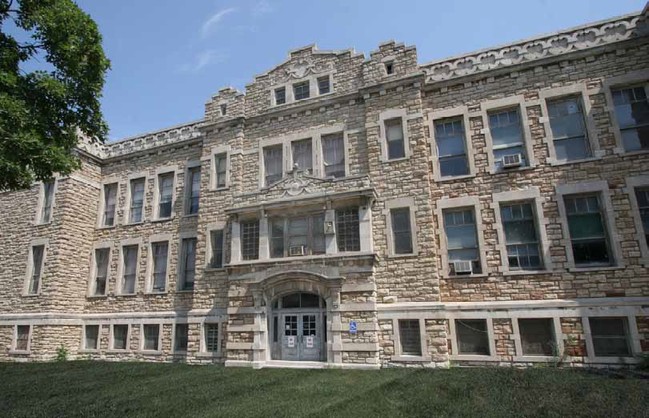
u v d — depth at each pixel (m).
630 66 14.97
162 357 19.55
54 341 20.55
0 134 10.39
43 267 21.86
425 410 8.49
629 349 13.06
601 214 14.40
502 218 15.59
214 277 18.84
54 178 23.02
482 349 14.64
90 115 13.23
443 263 15.74
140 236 22.27
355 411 8.52
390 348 14.88
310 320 16.31
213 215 19.75
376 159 17.25
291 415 8.44
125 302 21.52
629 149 14.54
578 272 14.03
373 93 17.98
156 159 23.25
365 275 15.47
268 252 17.12
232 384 12.02
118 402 9.98
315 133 18.94
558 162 15.09
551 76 15.93
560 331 13.69
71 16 12.08
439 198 16.38
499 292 14.81
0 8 11.21
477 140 16.47
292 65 20.45
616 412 8.02
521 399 9.10
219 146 20.61
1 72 10.73
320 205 16.81
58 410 9.26
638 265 13.41
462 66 17.31
